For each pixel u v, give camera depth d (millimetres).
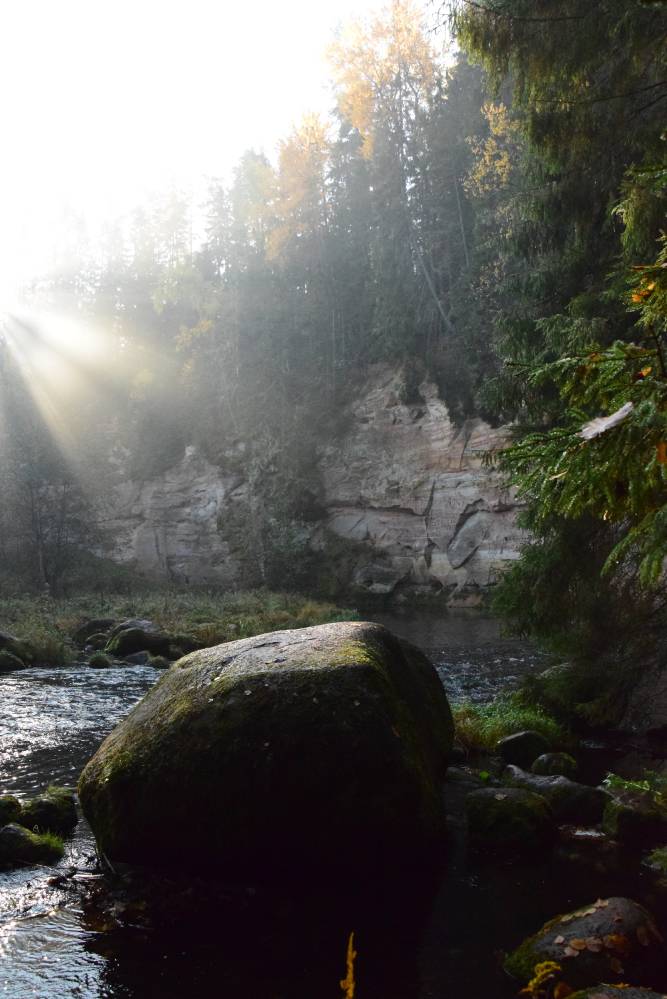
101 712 12016
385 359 48031
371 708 5762
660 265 2270
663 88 9414
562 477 2244
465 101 42375
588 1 9023
